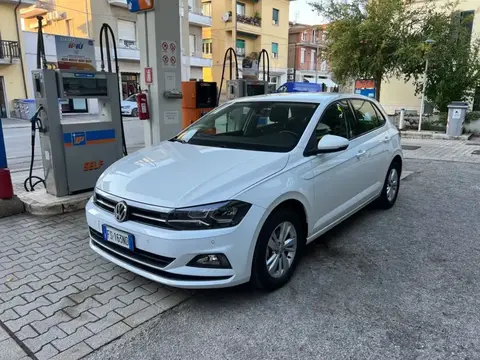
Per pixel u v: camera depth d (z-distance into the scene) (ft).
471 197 19.52
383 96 51.88
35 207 15.90
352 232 14.80
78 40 16.53
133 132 48.47
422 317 9.37
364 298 10.19
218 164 10.47
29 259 12.21
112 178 10.83
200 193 9.13
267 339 8.53
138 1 18.54
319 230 12.11
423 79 44.27
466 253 13.00
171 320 9.18
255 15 121.80
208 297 10.17
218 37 117.91
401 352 8.13
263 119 12.93
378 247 13.43
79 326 8.91
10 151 34.40
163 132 20.03
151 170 10.63
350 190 13.52
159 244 8.91
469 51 41.98
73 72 16.25
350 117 14.29
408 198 19.35
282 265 10.61
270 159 10.59
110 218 10.00
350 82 47.98
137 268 9.62
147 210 9.23
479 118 42.88
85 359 7.89
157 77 19.22
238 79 24.11
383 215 16.78
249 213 9.25
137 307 9.68
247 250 9.29
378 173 15.62
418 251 13.14
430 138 40.55
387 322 9.15
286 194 10.12
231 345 8.34
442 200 19.02
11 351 8.08
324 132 12.48
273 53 129.29
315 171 11.37
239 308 9.69
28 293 10.26
